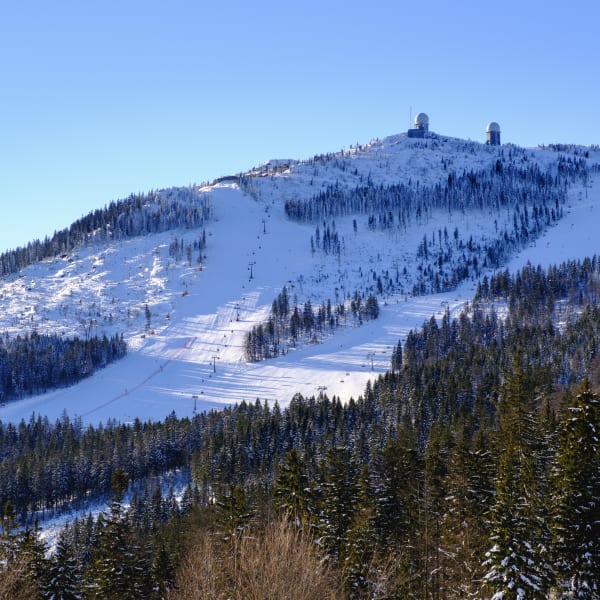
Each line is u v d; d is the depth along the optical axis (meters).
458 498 60.97
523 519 47.06
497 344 196.50
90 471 155.75
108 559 66.94
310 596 34.03
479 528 57.88
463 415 122.44
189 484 142.00
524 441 67.94
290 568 34.53
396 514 64.50
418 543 61.16
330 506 64.25
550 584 46.97
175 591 50.91
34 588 53.50
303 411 164.50
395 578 50.31
